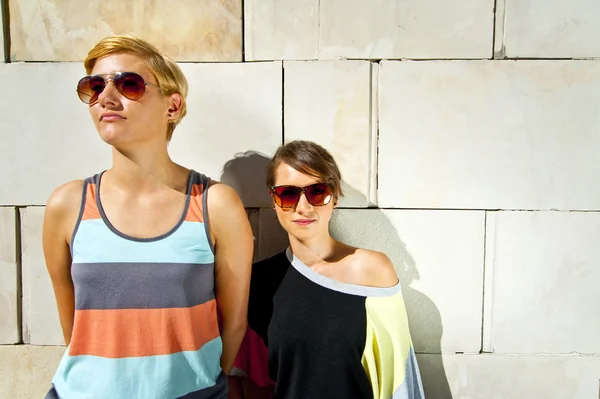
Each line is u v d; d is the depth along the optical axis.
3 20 1.64
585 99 1.64
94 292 1.13
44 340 1.74
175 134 1.67
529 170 1.66
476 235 1.69
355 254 1.38
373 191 1.69
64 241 1.24
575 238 1.68
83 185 1.21
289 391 1.32
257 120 1.66
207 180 1.26
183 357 1.18
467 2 1.62
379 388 1.32
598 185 1.66
